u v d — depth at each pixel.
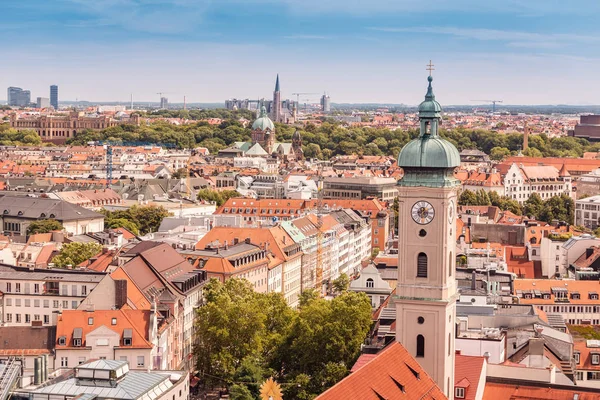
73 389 169.62
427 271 168.50
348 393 139.00
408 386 153.12
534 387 178.62
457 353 188.88
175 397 181.62
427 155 166.12
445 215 166.88
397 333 170.50
